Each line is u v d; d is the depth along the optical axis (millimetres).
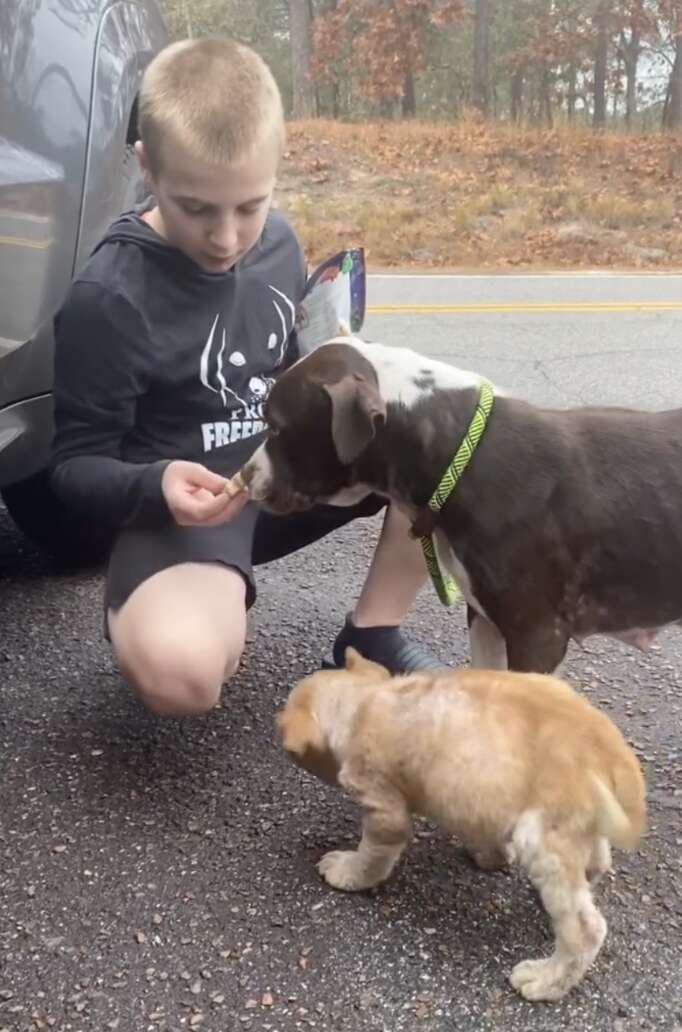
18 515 3615
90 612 3430
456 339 7957
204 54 2492
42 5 2953
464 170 16719
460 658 3227
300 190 15758
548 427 2498
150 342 2617
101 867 2309
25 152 2787
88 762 2670
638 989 2000
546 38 25156
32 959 2057
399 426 2461
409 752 2078
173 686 2498
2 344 2719
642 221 14727
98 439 2662
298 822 2467
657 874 2297
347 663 2398
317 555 3934
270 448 2535
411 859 2340
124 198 3273
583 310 9336
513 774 1969
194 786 2586
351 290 3014
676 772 2641
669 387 6488
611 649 3248
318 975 2029
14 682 3027
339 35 25219
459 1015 1940
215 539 2682
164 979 2016
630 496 2457
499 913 2191
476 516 2439
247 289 2797
